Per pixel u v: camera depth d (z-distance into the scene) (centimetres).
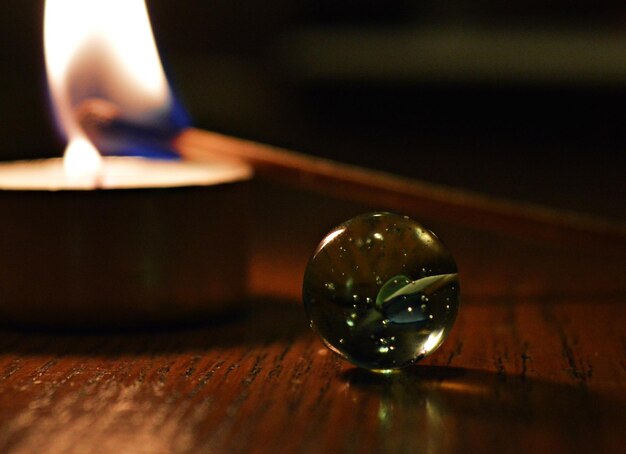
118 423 15
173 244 20
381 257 17
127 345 19
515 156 57
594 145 63
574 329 20
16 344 19
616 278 24
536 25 62
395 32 65
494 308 21
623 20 61
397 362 17
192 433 15
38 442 14
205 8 66
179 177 22
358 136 65
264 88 66
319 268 17
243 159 22
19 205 19
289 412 15
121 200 19
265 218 34
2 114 55
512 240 29
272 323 20
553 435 15
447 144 63
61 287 19
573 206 37
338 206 36
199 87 64
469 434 15
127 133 21
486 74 63
